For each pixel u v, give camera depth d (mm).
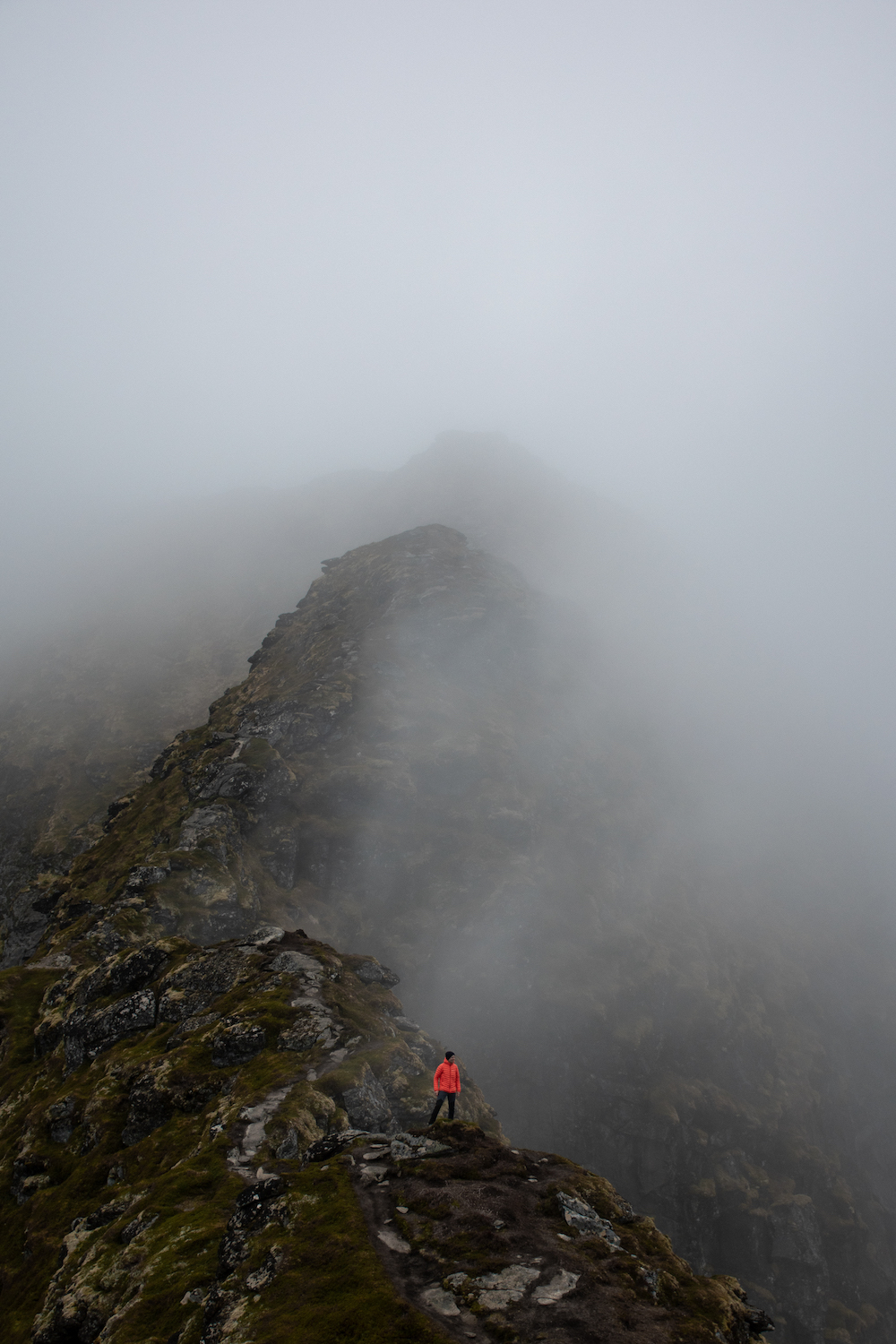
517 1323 12836
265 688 138125
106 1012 46844
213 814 87250
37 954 79250
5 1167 38594
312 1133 27531
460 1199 17766
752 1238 99938
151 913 68375
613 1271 15039
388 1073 35906
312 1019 38938
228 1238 18594
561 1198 18094
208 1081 34562
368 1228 16531
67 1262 22922
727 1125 108250
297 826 95125
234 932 71812
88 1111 37344
